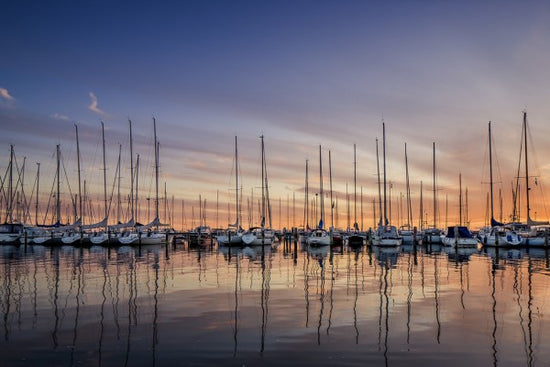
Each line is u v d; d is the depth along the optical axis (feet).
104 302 64.34
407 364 38.24
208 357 39.99
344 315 55.83
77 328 49.65
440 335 46.80
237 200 253.85
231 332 48.01
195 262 133.08
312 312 57.62
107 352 41.37
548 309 59.06
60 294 71.26
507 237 205.26
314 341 44.75
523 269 109.09
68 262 133.49
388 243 226.58
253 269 111.04
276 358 39.70
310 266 119.03
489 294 70.54
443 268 112.16
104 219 252.62
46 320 53.26
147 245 241.35
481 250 194.90
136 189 259.19
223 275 97.40
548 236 206.80
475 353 41.06
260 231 256.11
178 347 42.86
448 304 62.54
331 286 80.07
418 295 69.87
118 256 161.79
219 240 240.32
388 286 79.71
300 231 315.58
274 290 75.46
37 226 278.05
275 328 49.62
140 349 42.24
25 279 90.27
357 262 132.57
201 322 52.31
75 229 260.62
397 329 49.21
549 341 44.65
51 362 38.75
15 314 56.49
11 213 288.10
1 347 42.88
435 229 271.08
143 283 84.33
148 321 52.80
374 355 40.52
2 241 259.60
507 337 46.03
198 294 71.36
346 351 41.63
